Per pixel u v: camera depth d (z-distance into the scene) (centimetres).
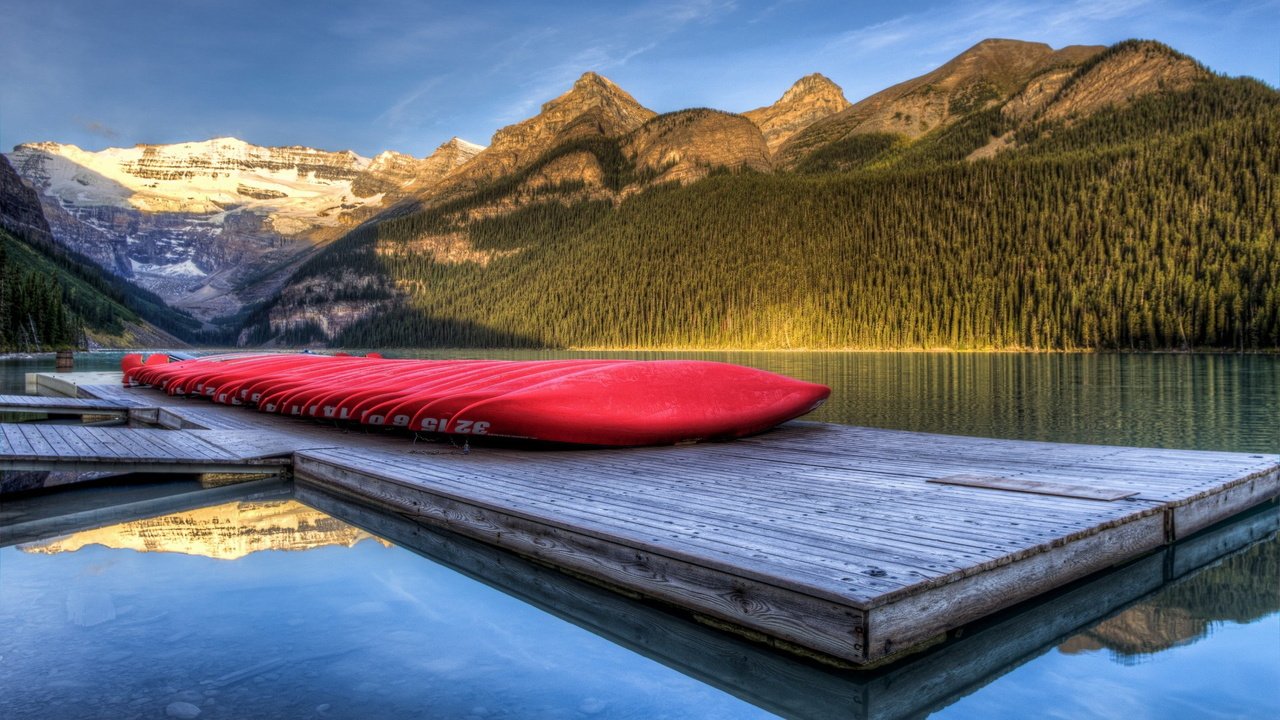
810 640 400
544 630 463
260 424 1365
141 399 1909
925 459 847
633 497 654
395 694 361
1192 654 430
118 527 750
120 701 345
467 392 1070
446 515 697
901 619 394
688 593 466
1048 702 372
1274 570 588
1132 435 1427
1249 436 1401
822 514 576
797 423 1244
